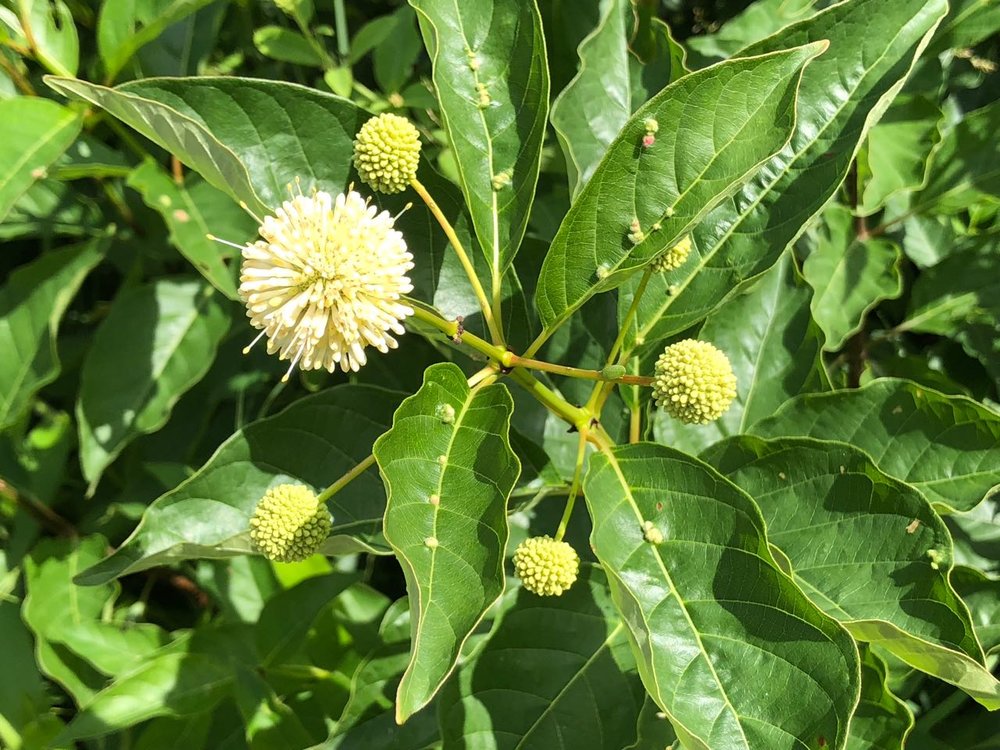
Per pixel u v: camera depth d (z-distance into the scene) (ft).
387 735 0.60
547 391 0.48
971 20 0.70
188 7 0.65
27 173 0.63
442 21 0.50
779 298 0.63
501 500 0.40
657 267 0.47
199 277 0.76
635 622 0.41
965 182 0.77
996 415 0.53
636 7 0.63
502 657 0.55
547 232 0.76
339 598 0.75
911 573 0.48
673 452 0.45
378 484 0.55
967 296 0.77
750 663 0.41
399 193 0.53
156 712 0.67
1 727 0.73
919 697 0.73
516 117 0.51
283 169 0.52
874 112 0.48
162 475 0.75
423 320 0.48
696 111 0.44
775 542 0.50
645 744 0.52
